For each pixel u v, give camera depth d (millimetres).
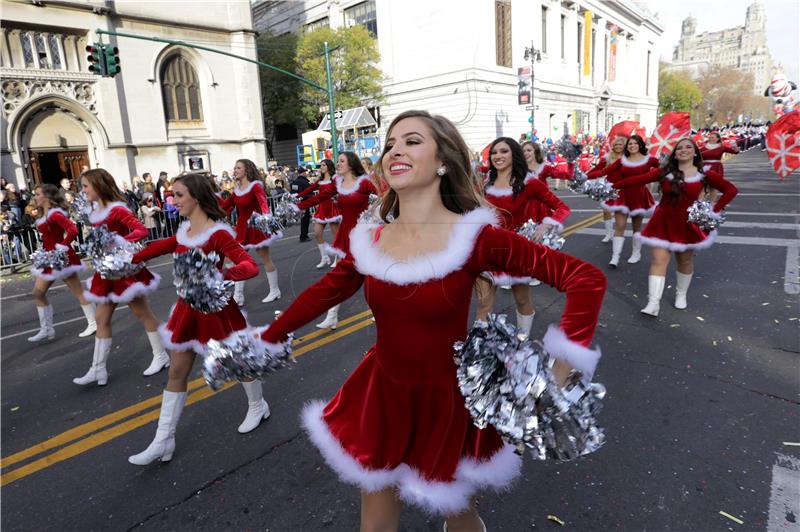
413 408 1532
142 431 3279
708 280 5867
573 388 1262
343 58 16234
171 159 19312
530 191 4289
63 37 16500
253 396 3164
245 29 20750
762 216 9656
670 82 52438
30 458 3016
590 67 33812
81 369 4438
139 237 3852
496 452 1572
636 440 2820
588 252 7859
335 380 3803
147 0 18203
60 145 16750
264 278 7469
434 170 1453
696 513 2252
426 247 1438
